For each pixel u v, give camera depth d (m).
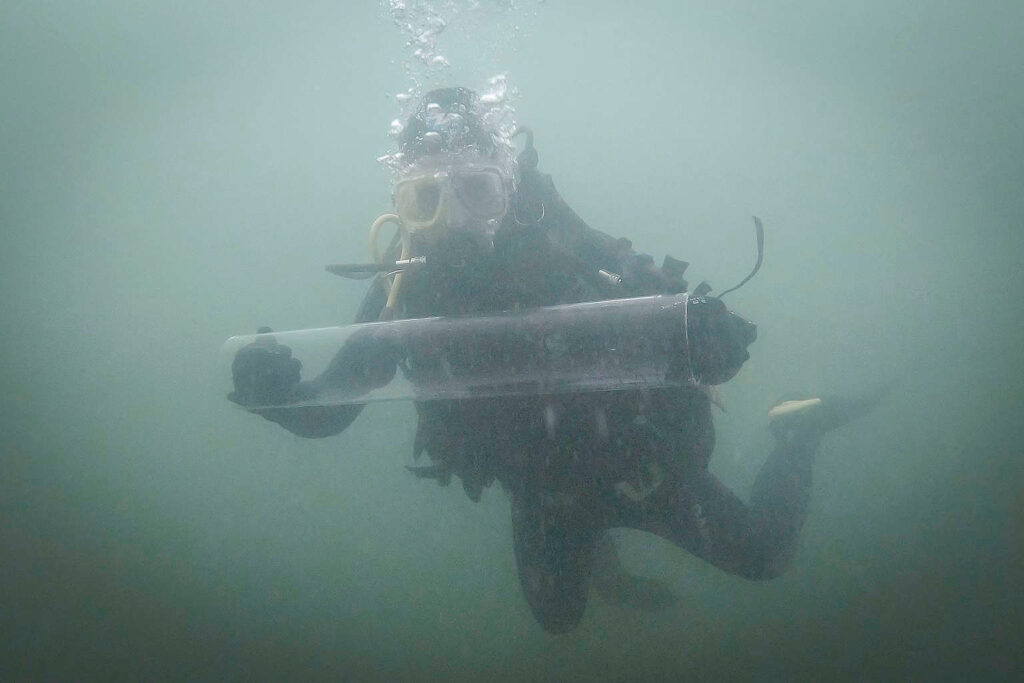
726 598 3.89
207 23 11.04
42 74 11.66
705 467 2.63
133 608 4.24
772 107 15.19
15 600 4.35
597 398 2.27
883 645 2.85
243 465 7.83
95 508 6.57
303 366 2.27
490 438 2.36
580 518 2.55
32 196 13.14
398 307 2.19
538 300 2.16
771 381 7.46
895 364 7.36
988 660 2.57
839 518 4.38
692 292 2.08
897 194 12.37
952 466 4.79
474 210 1.99
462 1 7.07
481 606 4.40
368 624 4.10
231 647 3.71
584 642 3.61
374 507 6.88
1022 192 10.70
